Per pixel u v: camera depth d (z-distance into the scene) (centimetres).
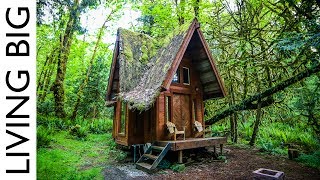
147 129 1192
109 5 2077
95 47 2269
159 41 1483
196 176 860
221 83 1284
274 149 1297
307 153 1203
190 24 1141
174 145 976
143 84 1166
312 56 1058
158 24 1886
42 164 673
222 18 1688
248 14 1538
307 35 846
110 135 1802
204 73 1333
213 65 1252
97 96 2520
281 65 1270
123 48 1341
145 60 1348
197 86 1334
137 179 821
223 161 1095
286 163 1048
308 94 1289
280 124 1798
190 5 1581
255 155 1226
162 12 1620
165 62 1111
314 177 823
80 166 958
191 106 1281
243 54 1399
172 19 1678
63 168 735
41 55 2403
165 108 1160
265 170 705
